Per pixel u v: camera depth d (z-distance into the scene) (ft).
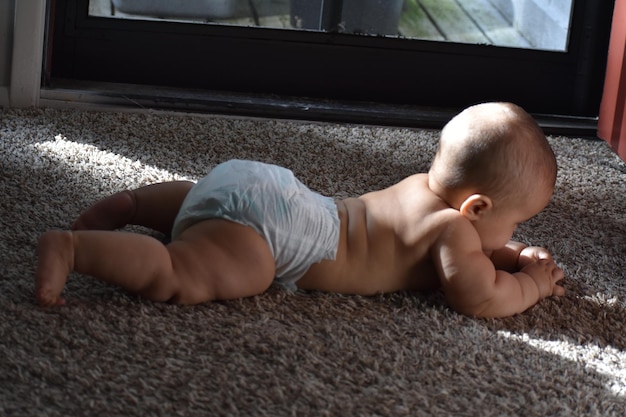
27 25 6.77
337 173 6.09
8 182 5.17
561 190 6.15
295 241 4.03
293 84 7.89
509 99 8.09
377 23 7.86
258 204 3.98
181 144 6.32
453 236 4.06
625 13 7.19
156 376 3.34
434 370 3.59
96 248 3.70
